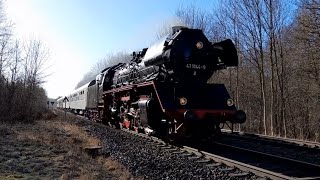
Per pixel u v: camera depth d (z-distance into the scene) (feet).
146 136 50.11
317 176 26.91
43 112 109.91
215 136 40.88
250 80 113.19
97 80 89.56
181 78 42.24
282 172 28.63
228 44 44.32
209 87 43.24
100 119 84.89
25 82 102.42
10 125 66.74
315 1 68.49
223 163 31.24
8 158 32.17
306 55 80.02
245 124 109.50
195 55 43.01
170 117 40.78
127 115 58.44
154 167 30.78
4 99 84.48
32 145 40.32
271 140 52.44
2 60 92.73
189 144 44.62
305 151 40.96
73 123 81.51
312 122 85.20
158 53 43.50
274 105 92.89
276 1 83.97
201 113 38.65
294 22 83.71
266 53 101.35
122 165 32.22
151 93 44.75
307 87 83.87
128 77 62.28
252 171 27.35
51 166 29.68
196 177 26.81
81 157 35.14
